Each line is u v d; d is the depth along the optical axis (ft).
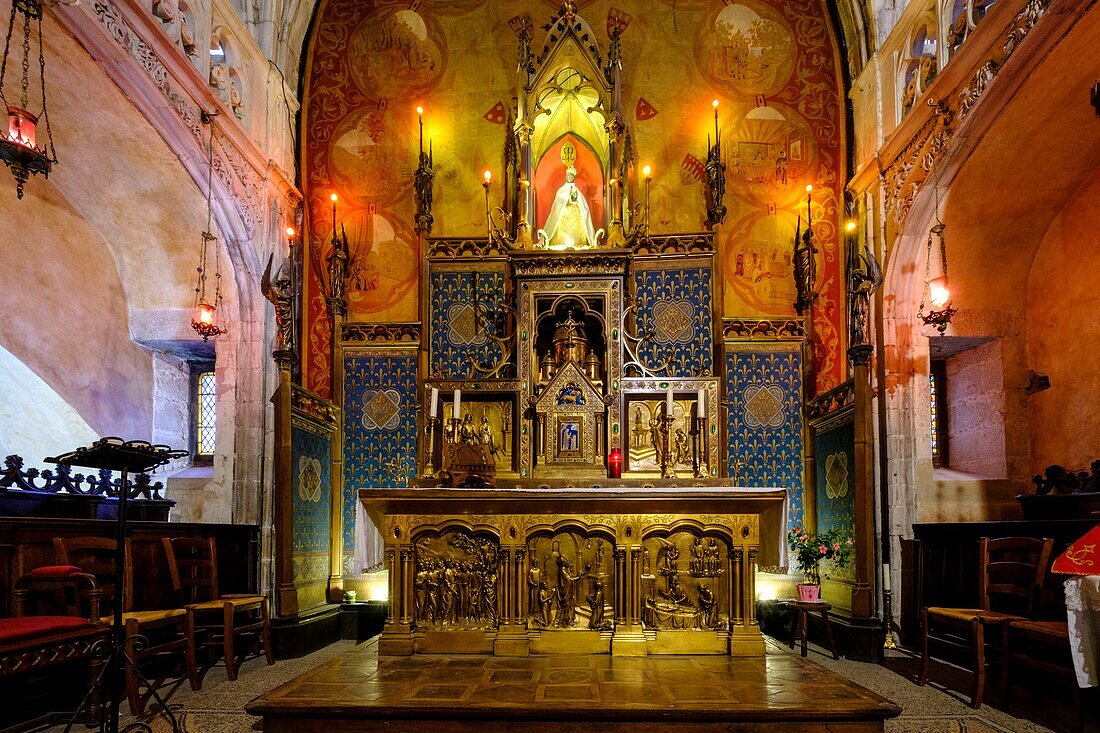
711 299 33.24
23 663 15.66
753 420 33.53
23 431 30.27
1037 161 25.96
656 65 36.65
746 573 20.67
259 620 28.40
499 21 36.96
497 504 20.89
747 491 20.58
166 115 24.66
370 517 21.81
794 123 36.06
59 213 29.81
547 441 30.63
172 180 27.71
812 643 29.45
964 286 30.76
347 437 34.09
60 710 19.36
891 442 29.91
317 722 15.60
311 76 36.88
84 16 20.34
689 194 35.83
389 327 34.71
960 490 29.91
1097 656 15.97
